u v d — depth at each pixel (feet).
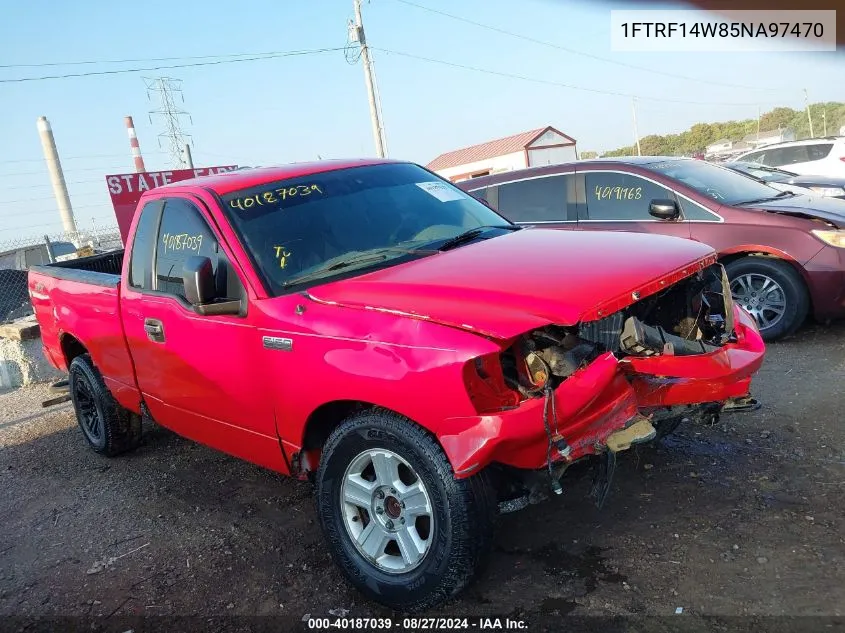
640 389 10.50
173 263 13.28
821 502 11.32
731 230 20.75
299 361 10.44
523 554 11.02
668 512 11.63
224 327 11.77
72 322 17.07
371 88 100.58
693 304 12.27
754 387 16.97
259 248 11.82
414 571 9.61
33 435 21.56
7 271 36.35
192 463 17.20
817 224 19.66
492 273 10.28
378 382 9.33
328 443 10.37
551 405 8.74
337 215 12.85
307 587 11.16
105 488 16.44
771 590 9.35
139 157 184.85
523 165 169.17
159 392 14.30
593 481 9.83
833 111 250.78
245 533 13.20
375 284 10.50
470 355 8.59
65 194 181.16
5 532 14.92
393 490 9.80
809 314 21.50
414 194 14.21
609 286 9.58
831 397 15.64
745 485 12.18
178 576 12.02
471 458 8.66
